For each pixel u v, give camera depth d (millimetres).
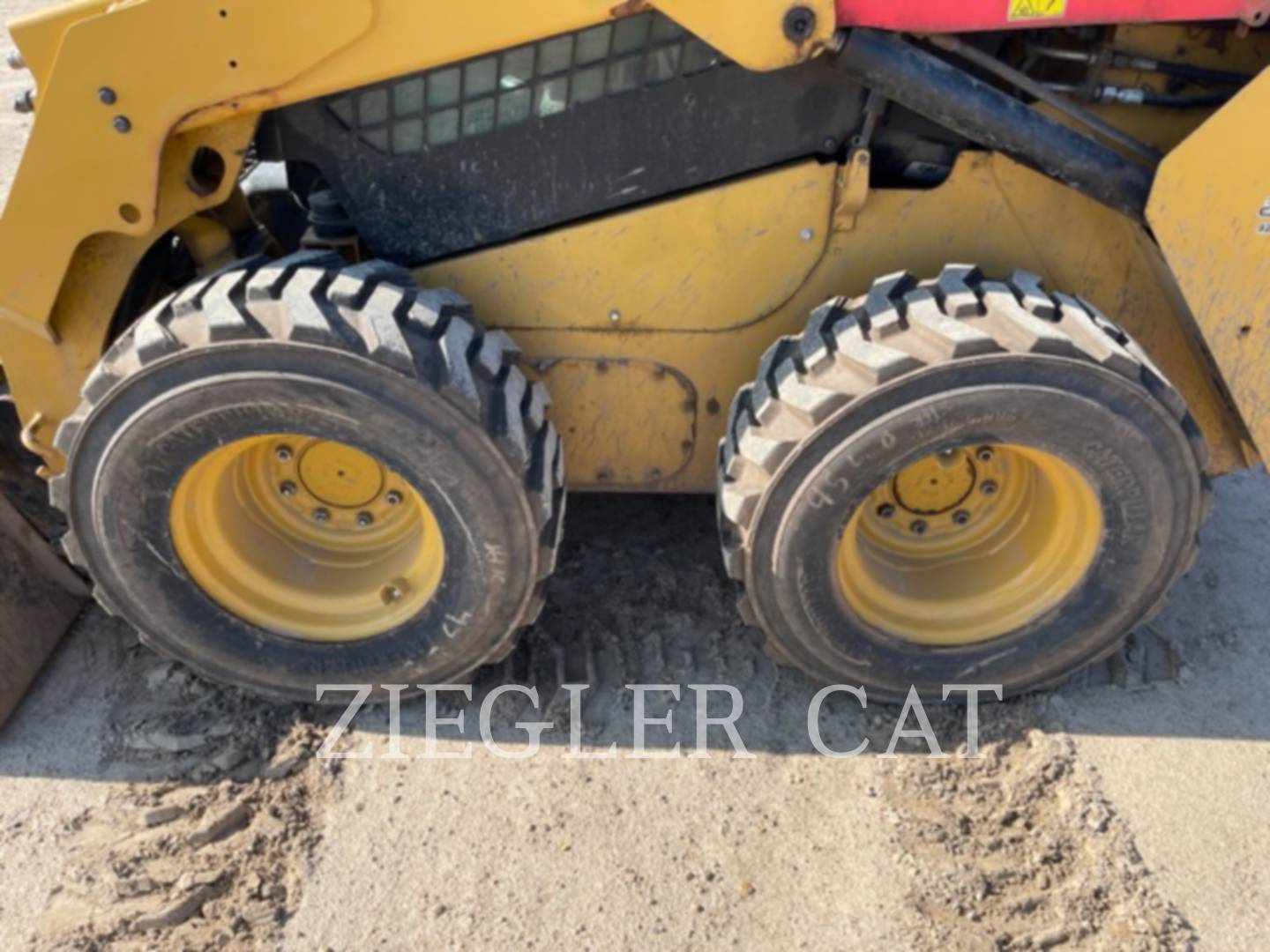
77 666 2797
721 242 2459
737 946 2141
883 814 2406
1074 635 2541
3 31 7961
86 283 2438
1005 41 2426
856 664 2561
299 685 2611
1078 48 2395
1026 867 2283
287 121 2363
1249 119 2150
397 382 2131
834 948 2135
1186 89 2400
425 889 2256
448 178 2422
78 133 2180
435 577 2502
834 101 2338
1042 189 2426
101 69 2109
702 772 2510
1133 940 2135
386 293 2229
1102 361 2148
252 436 2256
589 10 2074
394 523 2621
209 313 2143
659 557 3123
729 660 2799
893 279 2367
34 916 2199
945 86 2170
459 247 2506
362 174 2426
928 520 2645
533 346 2588
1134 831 2355
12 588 2754
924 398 2172
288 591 2570
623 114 2344
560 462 2443
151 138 2186
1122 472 2281
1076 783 2461
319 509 2611
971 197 2443
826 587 2412
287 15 2053
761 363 2455
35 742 2588
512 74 2295
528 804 2436
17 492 2914
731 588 3018
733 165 2406
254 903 2223
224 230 2619
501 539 2324
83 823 2393
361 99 2336
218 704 2688
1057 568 2518
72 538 2408
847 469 2229
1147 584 2463
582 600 2969
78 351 2523
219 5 2041
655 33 2252
